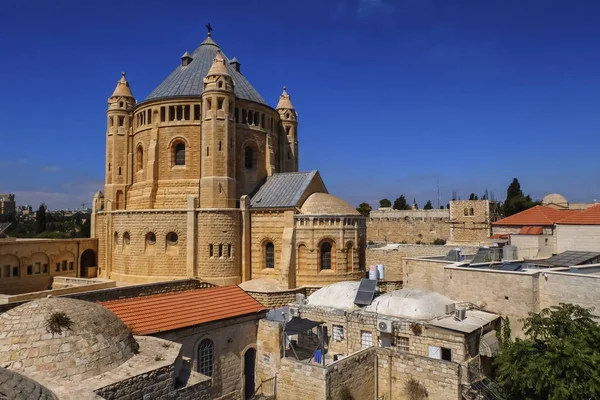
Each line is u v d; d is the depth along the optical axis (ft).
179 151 200.34
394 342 110.52
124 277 187.83
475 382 97.45
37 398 43.50
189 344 106.11
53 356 64.28
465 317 112.47
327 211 176.65
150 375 68.54
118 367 69.62
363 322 116.37
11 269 186.39
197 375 79.41
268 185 201.46
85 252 221.87
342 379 96.22
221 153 186.50
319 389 93.66
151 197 196.03
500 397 93.81
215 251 176.96
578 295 108.17
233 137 192.34
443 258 168.45
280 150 239.09
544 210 214.90
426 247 266.16
